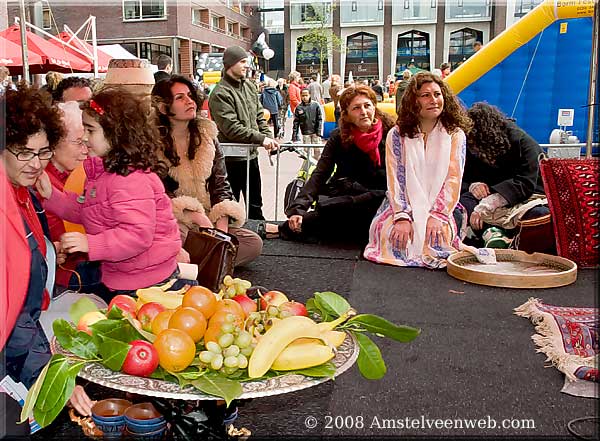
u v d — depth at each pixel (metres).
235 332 1.21
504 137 3.91
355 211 4.23
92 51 7.45
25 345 1.55
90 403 1.59
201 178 3.38
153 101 3.15
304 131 8.65
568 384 2.00
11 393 1.48
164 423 1.38
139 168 2.15
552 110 6.16
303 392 1.98
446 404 1.90
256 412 1.84
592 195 3.46
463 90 6.34
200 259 2.84
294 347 1.20
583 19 5.92
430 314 2.77
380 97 7.71
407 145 3.65
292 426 1.76
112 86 2.47
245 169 5.04
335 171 4.53
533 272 3.34
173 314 1.25
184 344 1.15
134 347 1.15
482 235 4.00
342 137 4.26
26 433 1.49
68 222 2.47
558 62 6.05
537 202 3.79
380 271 3.56
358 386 2.03
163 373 1.16
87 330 1.28
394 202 3.72
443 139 3.60
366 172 4.30
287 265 3.73
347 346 1.30
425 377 2.09
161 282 2.38
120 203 2.12
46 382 1.13
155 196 2.28
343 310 1.39
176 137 3.30
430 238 3.64
